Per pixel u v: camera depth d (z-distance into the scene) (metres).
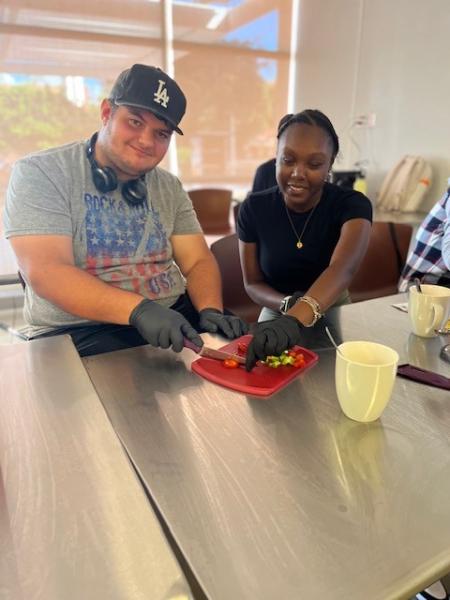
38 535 0.41
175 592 0.36
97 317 0.95
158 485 0.50
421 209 2.97
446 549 0.42
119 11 3.11
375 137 3.28
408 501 0.48
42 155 1.07
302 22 3.67
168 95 1.00
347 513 0.46
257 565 0.40
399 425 0.62
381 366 0.59
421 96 2.88
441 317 0.93
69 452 0.54
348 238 1.26
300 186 1.24
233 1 3.37
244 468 0.53
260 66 3.67
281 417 0.64
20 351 0.81
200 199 3.24
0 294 2.88
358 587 0.38
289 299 1.17
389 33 3.01
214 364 0.80
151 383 0.74
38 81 3.04
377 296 1.89
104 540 0.41
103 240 1.11
